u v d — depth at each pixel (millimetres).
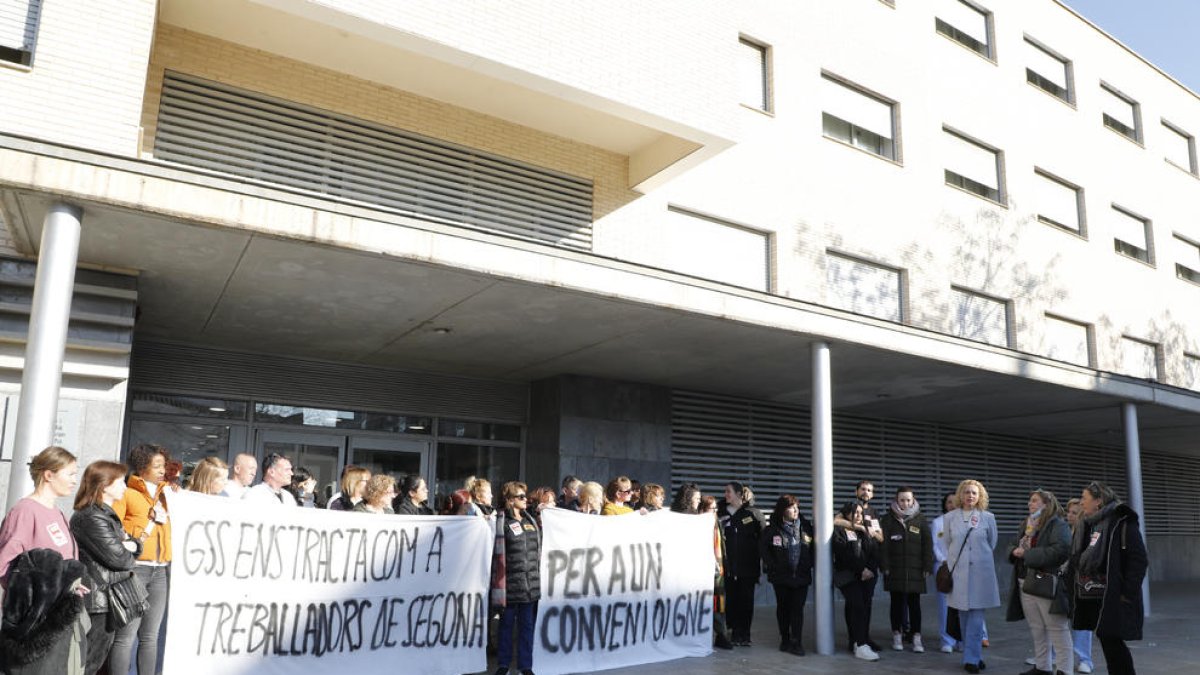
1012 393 13648
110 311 7742
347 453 12039
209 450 11102
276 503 6875
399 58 10281
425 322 9695
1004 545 18531
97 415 7715
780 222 14672
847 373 12203
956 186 17812
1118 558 6668
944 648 9586
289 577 6555
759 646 9711
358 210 7133
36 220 6645
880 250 16109
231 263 7629
